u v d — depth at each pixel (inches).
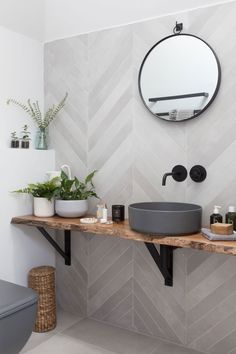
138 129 81.0
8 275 84.5
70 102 91.0
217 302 73.2
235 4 68.2
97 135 87.0
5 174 82.3
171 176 76.8
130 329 84.7
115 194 84.8
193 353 74.7
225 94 70.1
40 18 85.4
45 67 95.0
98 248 89.0
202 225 72.9
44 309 82.9
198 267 75.2
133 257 83.7
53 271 86.1
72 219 80.6
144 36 79.0
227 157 70.4
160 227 62.5
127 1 76.3
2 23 82.7
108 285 87.8
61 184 81.7
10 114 86.6
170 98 75.5
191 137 74.3
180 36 73.9
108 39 84.2
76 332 83.1
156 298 80.9
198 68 72.1
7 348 57.6
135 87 80.9
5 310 56.4
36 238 91.8
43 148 92.7
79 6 80.7
